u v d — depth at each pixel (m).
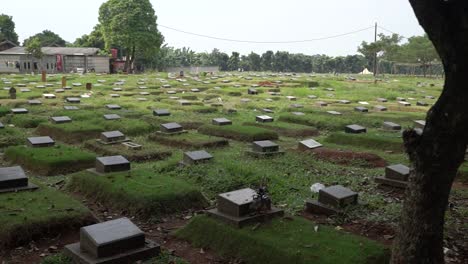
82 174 9.23
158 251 5.95
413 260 4.78
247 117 19.50
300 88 33.41
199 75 47.12
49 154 10.74
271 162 11.28
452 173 4.68
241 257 5.83
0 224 6.27
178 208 7.76
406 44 66.44
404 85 38.59
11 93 22.97
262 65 84.44
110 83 33.97
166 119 17.28
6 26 65.50
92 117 17.05
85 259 5.49
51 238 6.43
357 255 5.47
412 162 4.85
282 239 5.90
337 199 7.59
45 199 7.43
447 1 4.42
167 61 74.69
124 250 5.70
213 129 15.30
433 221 4.75
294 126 16.50
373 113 20.47
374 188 9.30
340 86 36.12
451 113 4.49
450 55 4.41
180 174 9.79
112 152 11.70
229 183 9.06
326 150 12.46
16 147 11.69
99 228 5.80
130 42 51.88
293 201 8.28
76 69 54.19
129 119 16.50
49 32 74.44
